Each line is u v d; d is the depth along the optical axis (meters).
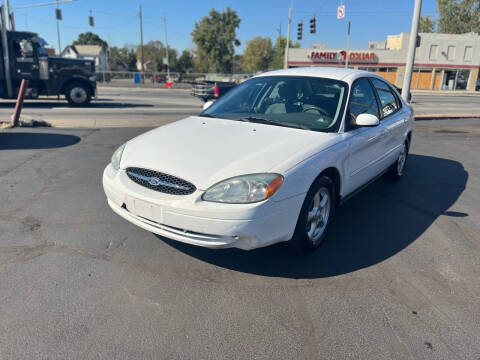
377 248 3.57
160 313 2.55
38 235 3.60
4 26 13.98
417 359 2.21
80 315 2.50
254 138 3.26
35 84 14.92
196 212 2.71
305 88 4.04
